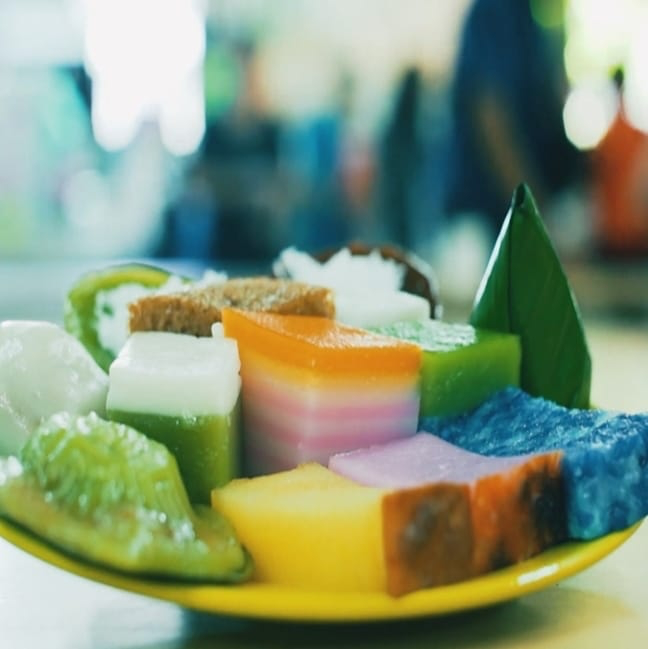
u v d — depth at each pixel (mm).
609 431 435
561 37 1282
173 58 1398
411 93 1379
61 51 1376
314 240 1435
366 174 1427
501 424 465
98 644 400
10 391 450
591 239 1379
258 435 458
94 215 1417
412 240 1417
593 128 1500
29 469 390
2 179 1373
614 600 429
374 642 398
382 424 455
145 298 486
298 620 378
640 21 1521
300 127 1438
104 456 386
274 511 394
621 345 993
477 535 394
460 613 413
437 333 499
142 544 371
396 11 1429
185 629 408
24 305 1170
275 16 1420
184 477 426
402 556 380
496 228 1287
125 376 428
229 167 1411
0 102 1369
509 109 1240
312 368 442
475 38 1225
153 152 1422
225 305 487
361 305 524
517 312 523
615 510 423
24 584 439
